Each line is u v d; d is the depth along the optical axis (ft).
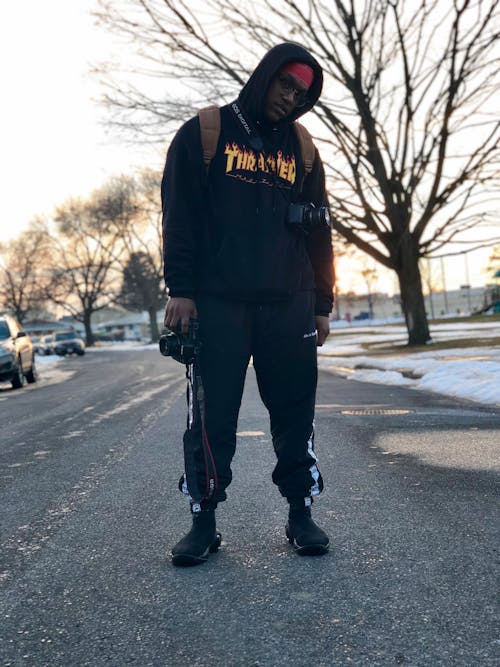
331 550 8.10
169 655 5.59
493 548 7.93
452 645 5.48
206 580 7.27
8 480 13.92
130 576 7.59
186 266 7.73
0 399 37.93
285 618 6.16
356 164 56.24
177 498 11.51
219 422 7.82
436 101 54.60
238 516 9.98
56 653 5.75
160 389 36.14
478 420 18.89
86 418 24.58
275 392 8.14
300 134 8.24
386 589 6.74
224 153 7.72
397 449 15.01
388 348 61.21
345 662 5.28
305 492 8.15
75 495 12.15
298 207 7.98
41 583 7.56
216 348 7.75
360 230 60.59
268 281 7.74
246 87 7.91
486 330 85.05
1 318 51.55
